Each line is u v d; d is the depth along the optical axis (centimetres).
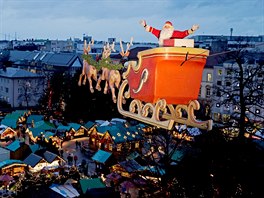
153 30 526
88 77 770
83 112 5412
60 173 2748
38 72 8462
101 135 4016
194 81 504
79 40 15675
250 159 1201
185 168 1367
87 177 2809
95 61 747
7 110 6819
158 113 506
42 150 3172
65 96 5841
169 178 1450
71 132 4581
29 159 2970
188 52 485
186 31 511
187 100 517
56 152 3734
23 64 9175
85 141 4472
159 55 486
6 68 7950
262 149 1279
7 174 2655
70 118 5512
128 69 571
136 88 546
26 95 7338
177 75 496
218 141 1346
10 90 7331
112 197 2097
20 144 3238
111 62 703
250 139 1284
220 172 1230
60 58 8856
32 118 4975
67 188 2347
